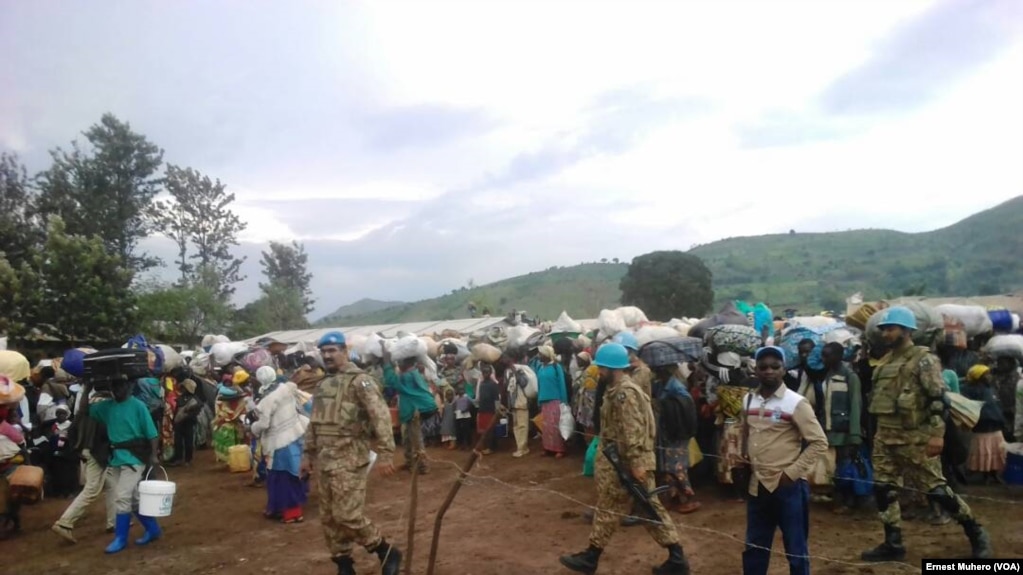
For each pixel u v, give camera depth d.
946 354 9.50
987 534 6.32
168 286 39.50
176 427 12.90
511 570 6.32
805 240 136.38
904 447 6.05
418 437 11.15
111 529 8.36
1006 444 8.67
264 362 14.26
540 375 12.09
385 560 6.02
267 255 65.31
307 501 9.59
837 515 7.71
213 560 7.17
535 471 10.88
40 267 27.06
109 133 38.25
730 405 8.41
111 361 7.61
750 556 4.99
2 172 34.16
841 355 7.79
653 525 5.81
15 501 8.43
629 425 5.73
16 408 9.12
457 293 125.31
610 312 12.15
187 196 48.06
